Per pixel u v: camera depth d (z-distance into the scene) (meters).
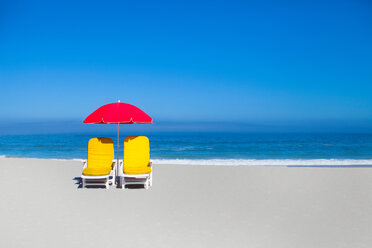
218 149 28.36
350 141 36.78
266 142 35.75
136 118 7.29
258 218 5.15
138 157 7.89
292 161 16.73
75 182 8.30
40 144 32.62
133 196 6.73
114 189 7.46
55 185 7.88
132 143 7.91
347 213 5.45
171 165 11.64
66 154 24.14
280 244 4.01
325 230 4.56
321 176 9.28
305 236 4.31
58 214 5.34
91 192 7.10
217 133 54.59
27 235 4.30
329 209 5.71
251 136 46.16
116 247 3.89
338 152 26.16
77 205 5.95
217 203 6.13
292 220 5.04
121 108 7.41
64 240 4.12
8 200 6.29
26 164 11.69
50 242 4.05
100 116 7.22
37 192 7.05
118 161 8.29
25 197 6.56
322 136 46.25
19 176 9.15
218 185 7.96
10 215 5.26
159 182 8.38
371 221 5.00
